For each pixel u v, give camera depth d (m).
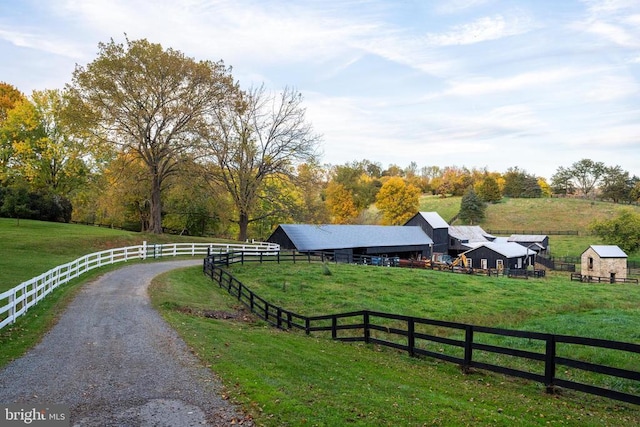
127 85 39.19
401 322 19.34
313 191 48.97
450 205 117.25
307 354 12.03
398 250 53.81
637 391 10.18
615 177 126.12
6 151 52.16
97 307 17.27
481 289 28.69
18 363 10.27
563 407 8.84
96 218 66.38
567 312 22.73
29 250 31.75
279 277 29.31
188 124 41.94
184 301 19.72
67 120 38.75
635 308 24.34
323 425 7.07
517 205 114.38
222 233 69.44
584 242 84.19
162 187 48.00
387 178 143.12
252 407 7.71
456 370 11.68
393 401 8.45
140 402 7.95
